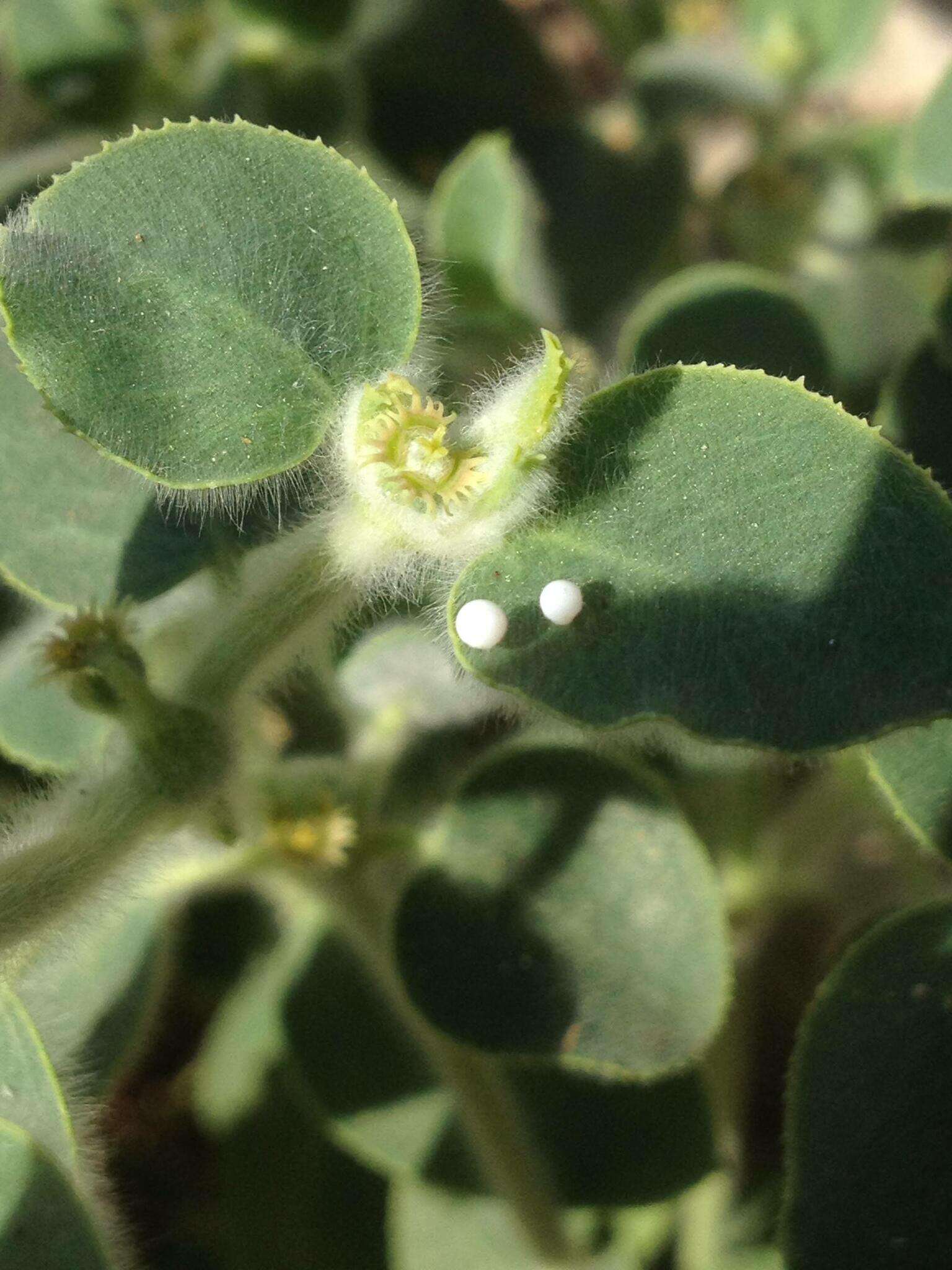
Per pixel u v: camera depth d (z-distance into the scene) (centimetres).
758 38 13
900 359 10
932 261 12
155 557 8
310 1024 9
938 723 7
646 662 5
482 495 6
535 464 6
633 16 14
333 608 6
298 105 12
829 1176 7
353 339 6
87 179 6
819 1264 7
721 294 9
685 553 6
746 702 5
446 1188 9
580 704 5
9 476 8
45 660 6
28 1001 8
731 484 6
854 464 5
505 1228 9
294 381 6
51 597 8
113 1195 8
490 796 8
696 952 7
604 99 15
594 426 6
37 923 6
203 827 7
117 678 6
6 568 8
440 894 8
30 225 6
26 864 6
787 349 9
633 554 6
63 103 13
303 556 6
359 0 12
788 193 13
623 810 8
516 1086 9
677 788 9
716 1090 9
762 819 9
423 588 7
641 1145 9
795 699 5
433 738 9
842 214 13
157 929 8
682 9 15
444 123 12
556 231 12
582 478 6
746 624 5
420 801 9
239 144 6
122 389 6
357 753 9
